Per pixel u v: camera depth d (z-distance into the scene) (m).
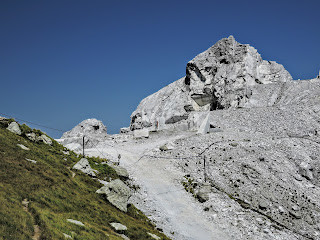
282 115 80.88
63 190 33.19
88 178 42.25
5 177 29.22
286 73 110.38
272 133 73.81
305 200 45.97
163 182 52.00
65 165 43.66
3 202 23.23
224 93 100.69
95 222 29.53
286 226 40.88
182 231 38.69
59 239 21.39
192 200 46.78
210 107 106.56
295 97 90.62
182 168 56.75
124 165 58.31
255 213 43.09
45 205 27.47
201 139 69.50
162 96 120.19
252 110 88.62
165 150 66.56
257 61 110.25
